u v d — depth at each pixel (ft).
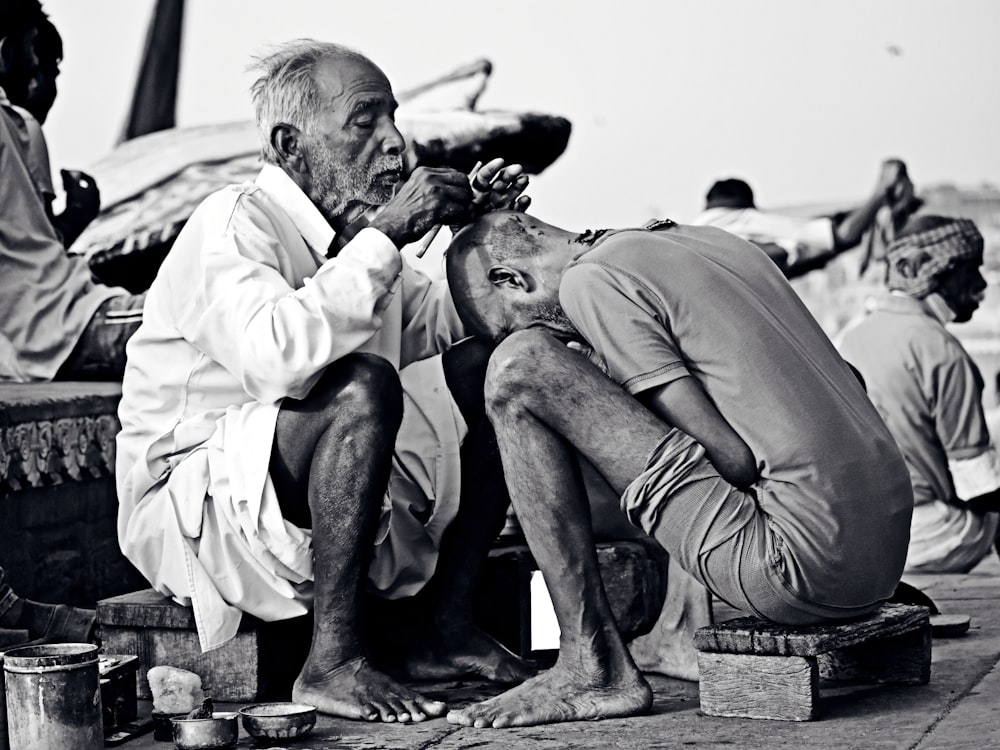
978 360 30.12
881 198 31.48
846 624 9.56
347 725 9.52
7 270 16.53
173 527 10.52
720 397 9.25
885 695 9.93
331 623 10.03
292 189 11.39
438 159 25.12
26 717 8.36
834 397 9.33
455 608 11.09
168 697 9.59
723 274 9.48
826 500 9.09
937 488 18.39
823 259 30.58
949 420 18.60
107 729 9.54
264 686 10.62
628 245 9.55
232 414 10.55
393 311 11.80
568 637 9.62
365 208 11.50
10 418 13.84
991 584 16.39
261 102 11.51
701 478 9.28
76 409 15.03
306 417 10.09
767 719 9.30
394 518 10.89
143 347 11.12
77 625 11.97
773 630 9.39
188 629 10.69
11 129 17.19
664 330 9.34
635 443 9.32
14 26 18.43
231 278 10.28
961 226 19.66
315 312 9.93
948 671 10.73
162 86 27.58
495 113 26.05
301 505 10.43
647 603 11.85
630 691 9.55
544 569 9.63
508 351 9.50
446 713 9.73
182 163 24.56
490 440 11.00
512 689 9.62
